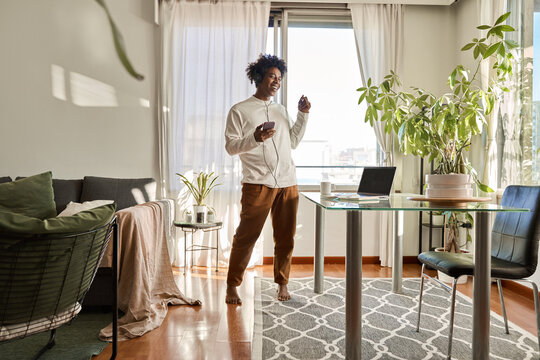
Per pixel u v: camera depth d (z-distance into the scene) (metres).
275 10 4.34
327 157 4.36
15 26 4.01
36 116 4.04
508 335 2.31
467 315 2.65
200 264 4.18
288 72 4.36
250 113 2.88
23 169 4.03
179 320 2.55
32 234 1.42
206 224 3.63
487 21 3.57
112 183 3.38
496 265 2.02
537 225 1.99
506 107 3.39
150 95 4.24
